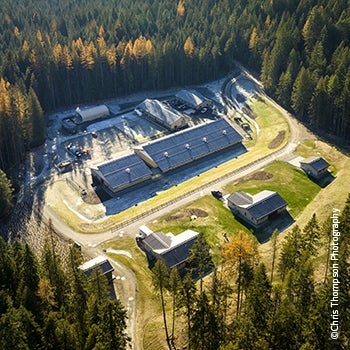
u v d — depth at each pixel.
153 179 119.75
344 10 165.12
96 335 57.41
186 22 197.88
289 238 72.50
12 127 124.88
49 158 131.25
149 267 87.75
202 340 59.53
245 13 191.25
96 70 166.00
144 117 156.25
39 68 158.50
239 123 150.88
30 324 57.53
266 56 170.88
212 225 98.56
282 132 140.88
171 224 99.75
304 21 174.75
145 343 70.00
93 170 118.69
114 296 81.00
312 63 152.25
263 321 57.31
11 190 108.25
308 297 61.00
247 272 66.56
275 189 111.12
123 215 104.75
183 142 129.88
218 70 186.12
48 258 72.56
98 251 93.06
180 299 62.72
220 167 124.69
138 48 171.75
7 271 71.50
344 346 55.66
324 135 137.75
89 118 154.00
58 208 108.69
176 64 177.75
